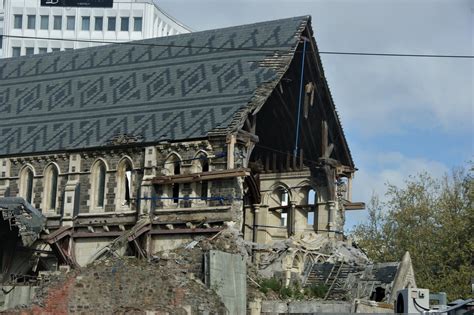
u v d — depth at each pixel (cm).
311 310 5850
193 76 7588
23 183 7756
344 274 6675
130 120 7506
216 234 6756
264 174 8075
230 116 7025
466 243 8600
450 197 9156
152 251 7038
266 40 7556
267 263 6819
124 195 7331
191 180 6931
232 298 5659
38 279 6322
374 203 9538
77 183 7462
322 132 7838
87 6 11912
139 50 8138
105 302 5309
